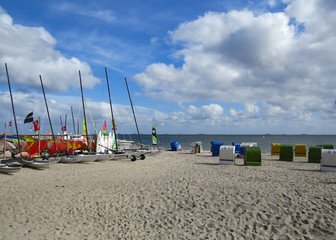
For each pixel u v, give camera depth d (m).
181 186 10.85
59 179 13.71
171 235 6.74
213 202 8.68
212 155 26.59
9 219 7.80
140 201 9.32
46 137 29.38
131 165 19.75
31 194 10.43
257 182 11.12
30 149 22.44
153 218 7.84
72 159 20.94
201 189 10.17
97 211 8.50
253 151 17.03
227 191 9.66
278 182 11.07
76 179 13.66
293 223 6.86
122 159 24.33
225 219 7.41
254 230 6.70
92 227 7.34
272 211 7.61
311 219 6.96
